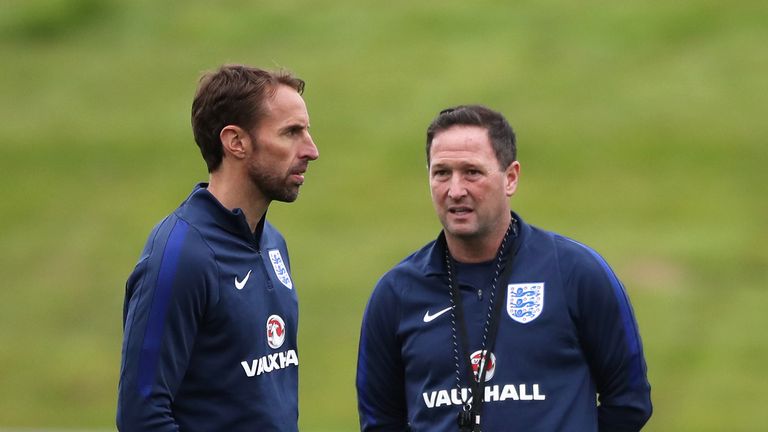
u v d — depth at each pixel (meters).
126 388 13.25
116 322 72.19
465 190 13.98
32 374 63.62
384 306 14.84
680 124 108.25
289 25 142.12
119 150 111.12
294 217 92.00
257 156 14.16
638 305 70.25
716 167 99.62
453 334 14.22
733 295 71.94
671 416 53.72
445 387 14.14
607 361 14.14
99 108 123.00
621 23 133.88
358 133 110.62
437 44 132.88
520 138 107.75
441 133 14.18
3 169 106.75
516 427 13.74
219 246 13.80
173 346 13.33
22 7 152.25
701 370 59.62
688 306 69.81
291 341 14.67
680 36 129.75
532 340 13.94
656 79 119.62
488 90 119.38
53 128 117.44
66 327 71.31
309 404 56.34
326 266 80.19
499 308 14.14
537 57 127.12
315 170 102.25
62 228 91.81
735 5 135.38
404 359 14.59
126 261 83.56
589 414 13.96
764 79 116.75
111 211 96.12
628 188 96.62
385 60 129.38
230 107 14.09
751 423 52.25
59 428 55.97
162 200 98.88
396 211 93.00
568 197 95.62
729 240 83.44
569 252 14.30
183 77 130.62
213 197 13.99
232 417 13.73
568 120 110.94
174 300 13.32
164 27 145.25
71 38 144.62
